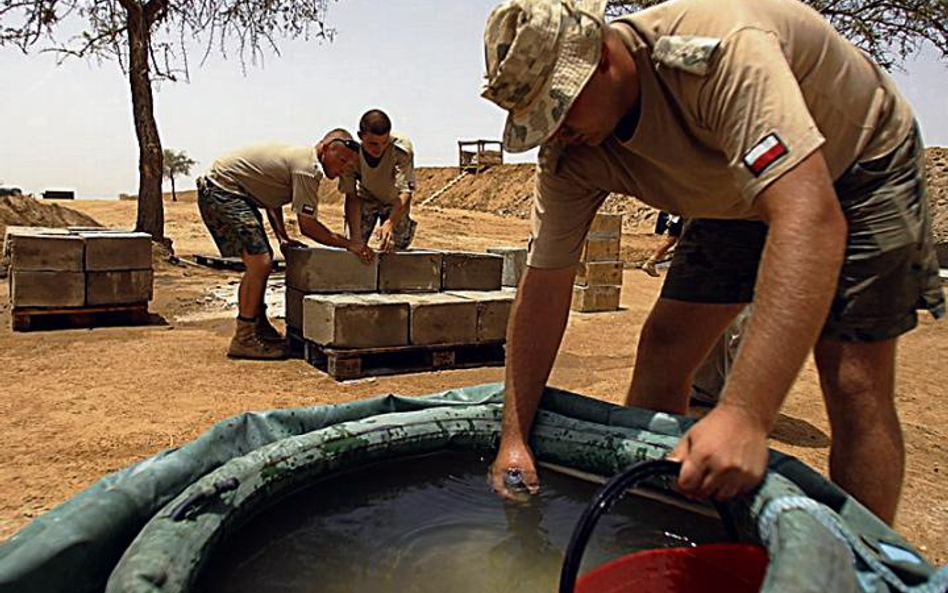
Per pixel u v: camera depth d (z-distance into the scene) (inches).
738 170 61.6
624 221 1096.2
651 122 71.4
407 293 217.2
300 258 207.0
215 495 67.3
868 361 74.9
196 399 169.3
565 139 76.2
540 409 92.7
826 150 72.6
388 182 247.9
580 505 82.7
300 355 215.6
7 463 128.0
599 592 60.8
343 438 83.0
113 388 177.0
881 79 76.0
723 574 62.8
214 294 336.8
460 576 68.7
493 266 232.2
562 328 89.9
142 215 463.2
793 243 57.3
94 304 249.6
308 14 486.0
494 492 85.2
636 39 69.9
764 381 57.6
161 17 461.1
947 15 379.2
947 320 312.7
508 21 67.9
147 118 457.4
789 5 69.2
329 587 66.1
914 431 160.2
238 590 64.6
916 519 115.0
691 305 95.0
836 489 68.1
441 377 195.2
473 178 1678.2
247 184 202.7
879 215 73.2
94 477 122.9
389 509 81.7
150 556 56.8
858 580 55.5
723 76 62.4
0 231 513.3
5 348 216.5
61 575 56.9
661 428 83.2
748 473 57.5
